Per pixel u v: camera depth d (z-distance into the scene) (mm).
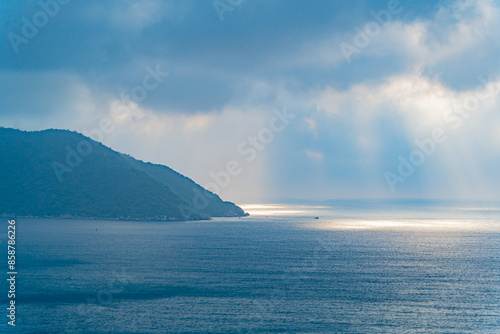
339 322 76500
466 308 85125
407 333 71500
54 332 70688
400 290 99625
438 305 87125
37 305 84688
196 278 109688
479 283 107625
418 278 113562
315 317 79062
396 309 84312
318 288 100688
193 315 79312
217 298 90438
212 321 76375
